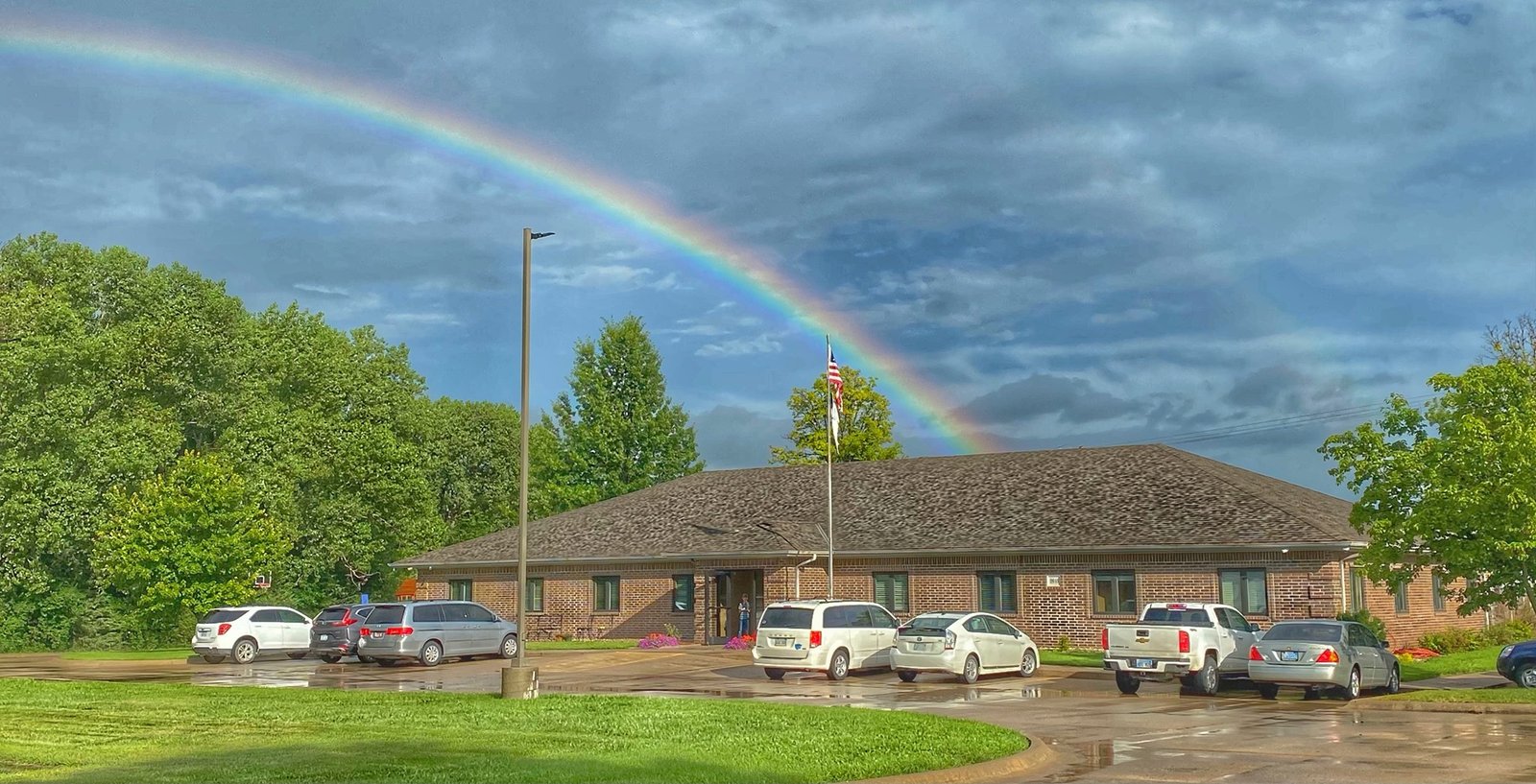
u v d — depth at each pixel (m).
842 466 54.88
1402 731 20.69
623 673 35.19
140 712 21.86
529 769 15.11
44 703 23.38
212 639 41.97
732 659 39.81
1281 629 27.80
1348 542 36.97
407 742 17.56
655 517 52.94
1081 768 16.53
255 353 66.19
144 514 48.66
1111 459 47.88
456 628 40.31
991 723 22.11
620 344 86.00
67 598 54.94
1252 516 39.66
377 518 67.62
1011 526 43.88
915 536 45.25
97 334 57.75
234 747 17.14
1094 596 41.34
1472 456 28.14
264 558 50.91
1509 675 29.12
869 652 33.66
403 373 77.19
